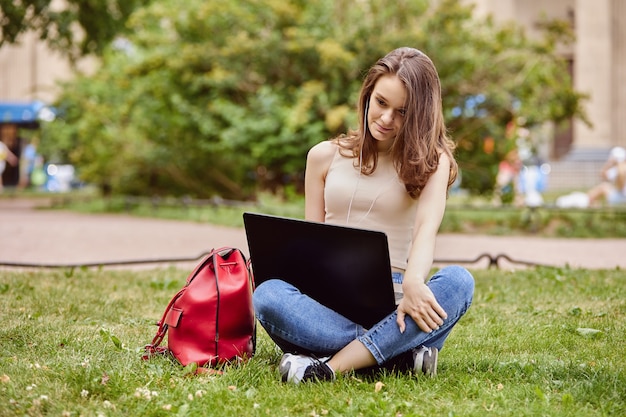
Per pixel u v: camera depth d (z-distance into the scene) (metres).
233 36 14.34
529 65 13.59
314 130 13.08
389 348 3.34
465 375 3.52
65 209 17.75
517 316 5.23
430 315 3.24
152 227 12.87
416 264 3.27
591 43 24.25
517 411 3.05
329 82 13.59
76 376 3.34
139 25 15.69
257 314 3.45
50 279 6.49
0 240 10.45
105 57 18.14
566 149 27.56
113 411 3.02
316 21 13.95
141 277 6.75
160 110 15.73
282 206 14.10
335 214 3.55
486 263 8.72
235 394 3.20
